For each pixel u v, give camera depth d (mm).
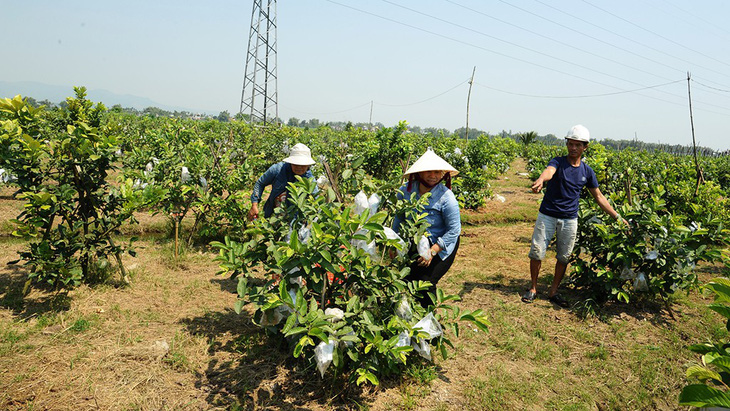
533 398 3352
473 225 9992
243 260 3275
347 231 2871
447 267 3826
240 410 3000
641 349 4184
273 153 14047
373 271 3068
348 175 4008
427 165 3531
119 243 6539
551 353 4062
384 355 3213
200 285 5152
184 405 3014
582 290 5621
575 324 4695
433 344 3492
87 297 4516
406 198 3781
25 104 4430
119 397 3039
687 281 4906
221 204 6500
